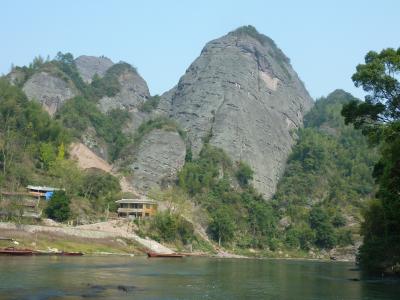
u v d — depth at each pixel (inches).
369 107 2829.7
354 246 7834.6
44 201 5890.8
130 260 4101.9
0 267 2628.0
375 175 3031.5
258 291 2190.0
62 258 3624.5
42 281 2113.7
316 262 6092.5
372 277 3154.5
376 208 3587.6
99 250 4638.3
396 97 2765.7
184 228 6638.8
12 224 4308.6
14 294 1728.6
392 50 2760.8
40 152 7239.2
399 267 3201.3
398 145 2345.0
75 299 1676.9
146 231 6102.4
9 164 6333.7
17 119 7701.8
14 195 5516.7
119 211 6688.0
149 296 1856.5
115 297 1774.1
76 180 6688.0
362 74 2755.9
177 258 5017.2
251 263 4928.6
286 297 1993.1
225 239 7455.7
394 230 3208.7
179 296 1908.2
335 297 2023.9
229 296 1974.7
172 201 7239.2
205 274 3029.0
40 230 4453.7
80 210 6205.7
